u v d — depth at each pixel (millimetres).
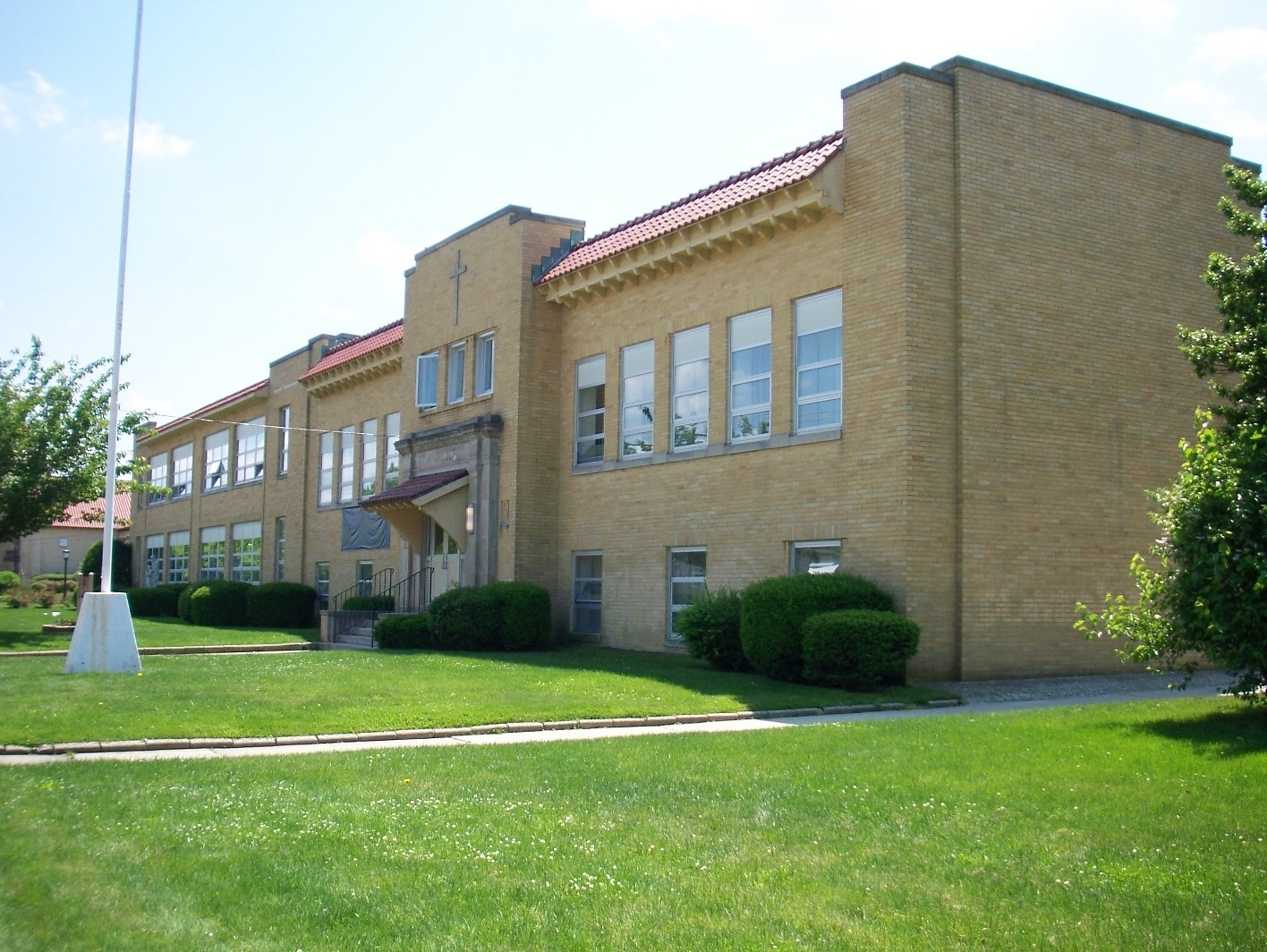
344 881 6625
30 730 11617
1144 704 13688
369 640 25406
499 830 7797
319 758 10734
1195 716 12359
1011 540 18172
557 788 9148
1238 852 7121
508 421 25625
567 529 25141
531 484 25266
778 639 17016
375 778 9578
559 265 25297
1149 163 20547
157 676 16688
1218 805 8211
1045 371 18828
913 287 17688
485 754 10867
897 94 18109
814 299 19453
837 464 18578
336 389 37031
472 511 26078
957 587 17734
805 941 5703
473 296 27516
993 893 6414
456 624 23047
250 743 11742
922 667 17297
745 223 20297
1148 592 12242
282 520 40688
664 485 22344
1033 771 9539
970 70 18500
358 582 34250
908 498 17359
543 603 23547
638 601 22875
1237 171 16844
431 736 12508
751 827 7902
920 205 17891
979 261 18281
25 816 8047
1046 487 18641
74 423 29375
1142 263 20219
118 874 6703
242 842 7434
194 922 5926
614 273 23531
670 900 6316
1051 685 17188
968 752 10523
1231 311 16438
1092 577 18984
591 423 24875
